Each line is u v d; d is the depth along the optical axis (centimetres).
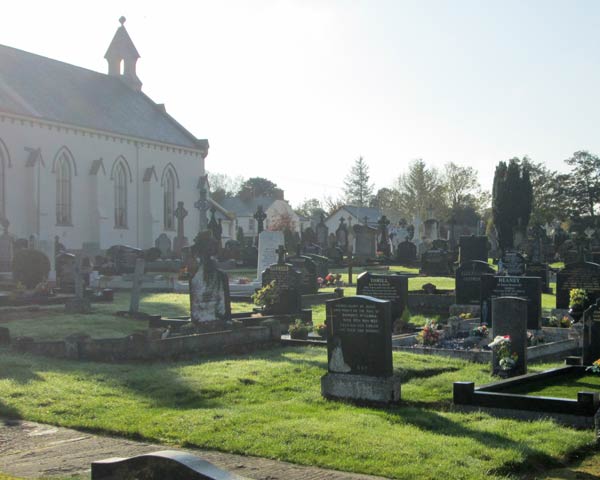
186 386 1232
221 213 9425
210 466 498
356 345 1180
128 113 6775
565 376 1320
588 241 4872
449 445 905
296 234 6738
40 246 3719
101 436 985
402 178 11494
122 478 512
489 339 1808
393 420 1045
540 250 4606
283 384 1283
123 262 4678
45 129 5547
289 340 1772
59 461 866
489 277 2019
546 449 898
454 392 1123
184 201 7081
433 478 792
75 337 1547
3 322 2225
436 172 11450
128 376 1314
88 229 5956
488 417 1066
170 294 3344
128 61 7450
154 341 1514
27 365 1412
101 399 1148
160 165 6769
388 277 2142
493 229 7006
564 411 1038
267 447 901
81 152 5881
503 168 6209
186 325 1808
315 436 935
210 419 1021
